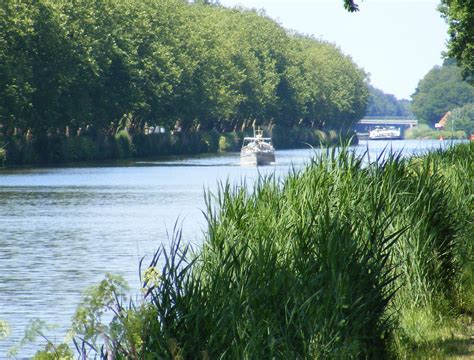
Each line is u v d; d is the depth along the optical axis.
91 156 151.62
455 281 20.31
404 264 18.50
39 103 137.75
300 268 13.77
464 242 21.61
